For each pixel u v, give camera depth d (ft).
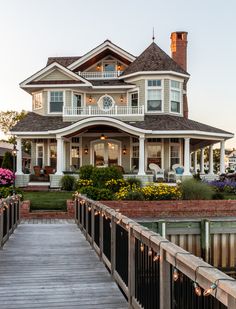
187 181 61.93
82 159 89.40
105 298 20.42
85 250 32.83
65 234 41.16
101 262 28.58
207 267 10.00
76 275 25.00
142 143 78.84
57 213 54.95
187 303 11.71
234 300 8.34
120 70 96.68
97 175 67.67
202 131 81.41
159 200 57.26
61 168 79.25
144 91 89.35
